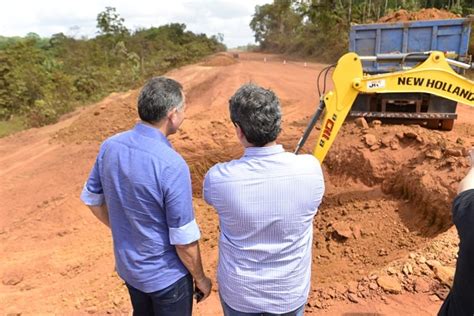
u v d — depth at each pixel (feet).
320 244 17.38
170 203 7.32
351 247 16.66
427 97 24.79
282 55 168.14
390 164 20.24
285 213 6.61
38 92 68.23
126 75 93.56
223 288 7.38
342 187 21.12
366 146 21.40
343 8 124.06
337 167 21.90
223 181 6.69
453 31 25.53
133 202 7.44
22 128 53.93
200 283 8.21
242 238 6.87
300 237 6.93
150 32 193.36
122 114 43.75
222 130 32.17
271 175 6.56
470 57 25.58
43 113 55.16
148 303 8.64
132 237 7.79
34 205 25.36
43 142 41.98
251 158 6.66
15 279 16.38
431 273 12.83
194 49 163.22
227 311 7.61
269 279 6.92
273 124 6.48
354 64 15.89
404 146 20.80
